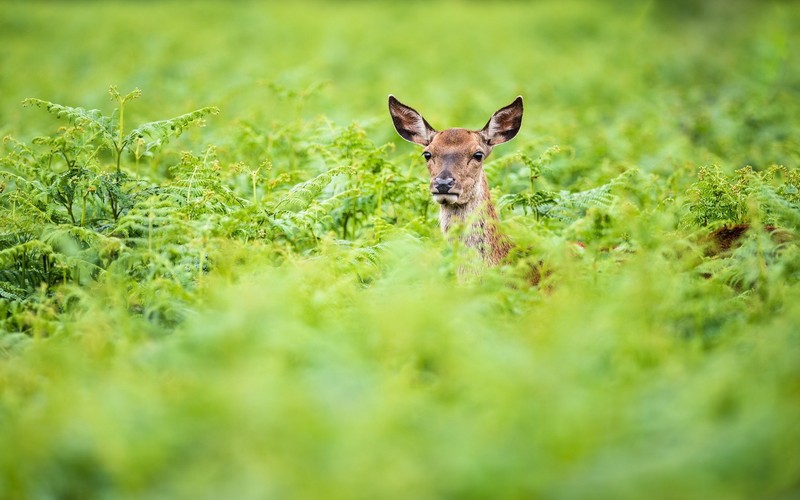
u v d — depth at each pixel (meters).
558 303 9.44
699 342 9.02
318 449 6.79
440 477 6.50
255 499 6.39
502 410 7.20
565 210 13.08
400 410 7.19
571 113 21.14
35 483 7.03
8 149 16.55
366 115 19.72
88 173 12.22
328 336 8.91
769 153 17.12
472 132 14.03
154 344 9.12
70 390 7.96
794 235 11.57
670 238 11.27
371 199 14.09
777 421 6.76
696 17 46.69
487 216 12.97
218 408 7.25
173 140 16.73
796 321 8.71
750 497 6.46
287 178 13.48
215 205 12.25
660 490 6.36
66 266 11.08
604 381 8.13
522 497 6.42
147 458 6.95
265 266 10.78
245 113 19.89
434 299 9.17
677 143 17.33
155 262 10.73
